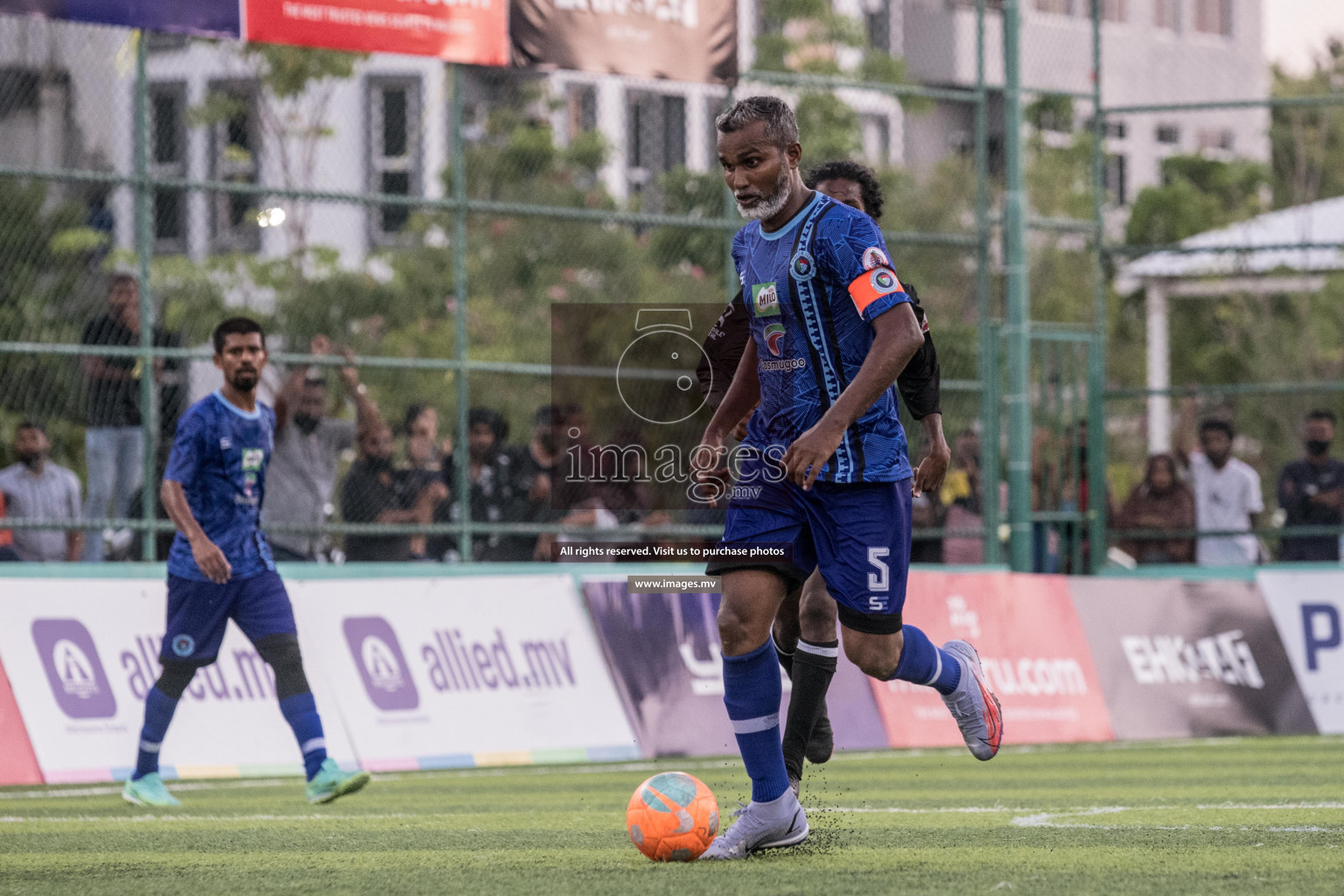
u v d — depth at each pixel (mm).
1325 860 12086
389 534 27953
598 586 27953
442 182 49938
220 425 19141
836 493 11938
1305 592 32625
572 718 27000
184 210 50062
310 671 25281
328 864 12992
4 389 27781
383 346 46219
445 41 27625
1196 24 81250
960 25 62219
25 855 14047
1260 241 41688
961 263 39625
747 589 11938
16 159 45938
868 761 26266
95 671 24094
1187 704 31484
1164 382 50062
